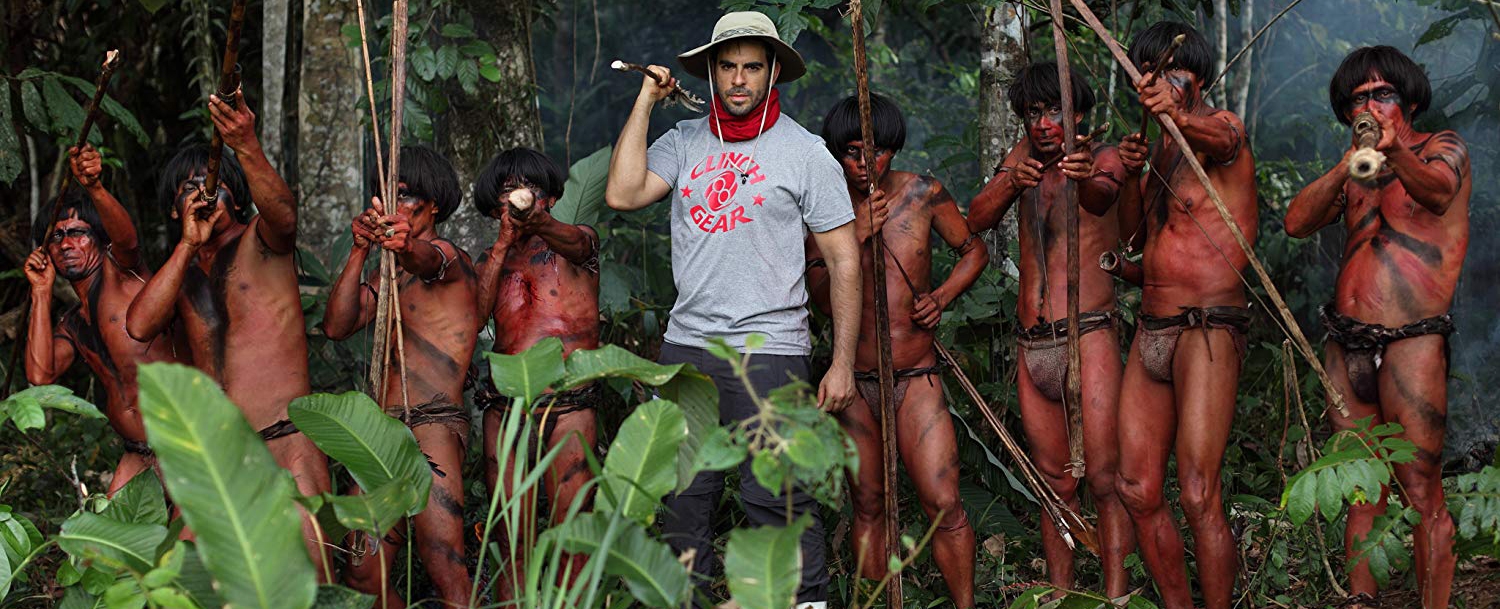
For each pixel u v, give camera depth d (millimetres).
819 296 4121
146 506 3117
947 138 5906
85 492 3307
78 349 3787
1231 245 3713
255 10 7707
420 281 3920
